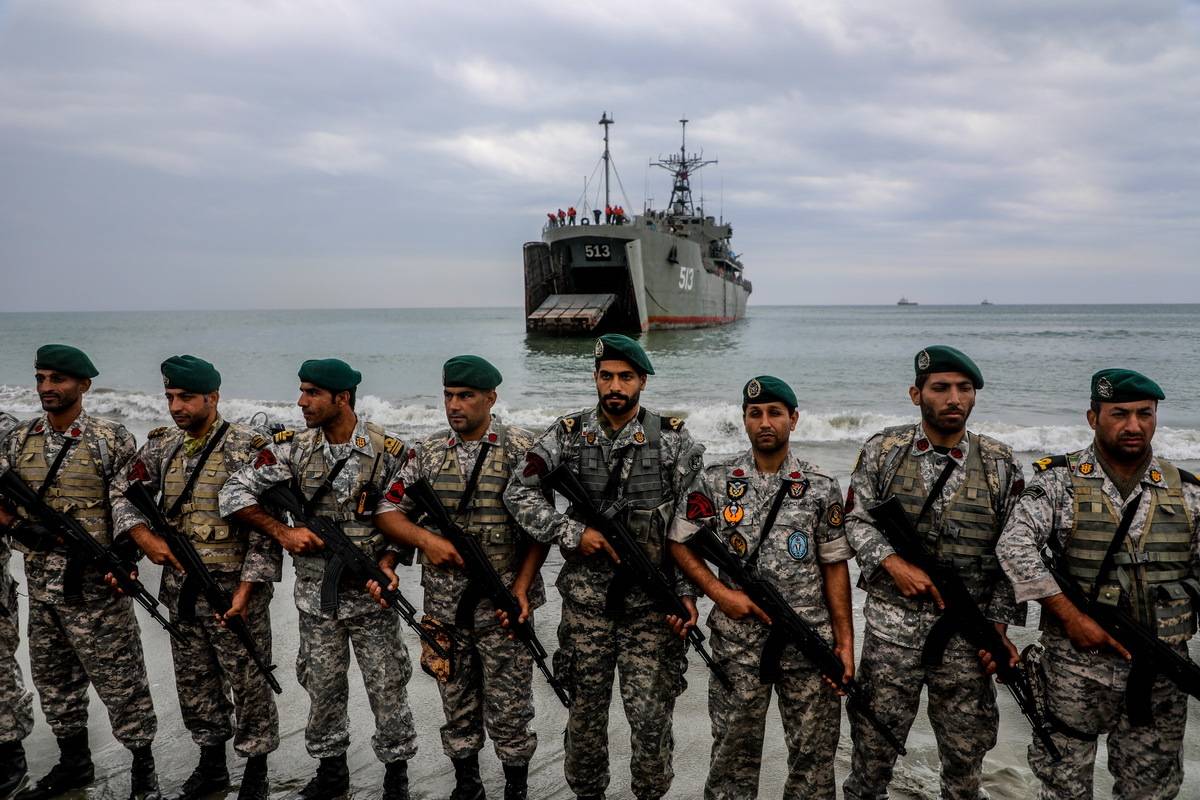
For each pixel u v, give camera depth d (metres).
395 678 3.76
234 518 3.77
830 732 3.33
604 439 3.44
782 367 30.78
